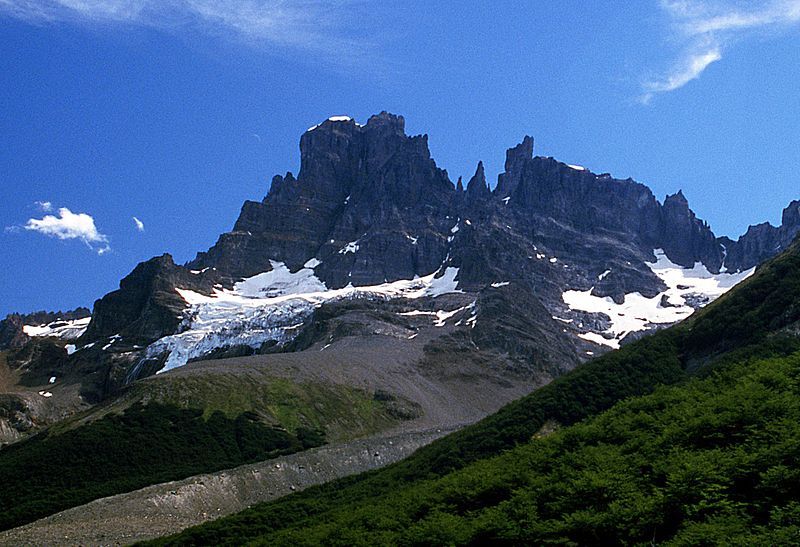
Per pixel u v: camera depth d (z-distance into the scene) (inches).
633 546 2129.7
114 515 5856.3
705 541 1939.0
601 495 2418.8
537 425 5403.5
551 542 2267.5
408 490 3998.5
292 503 5364.2
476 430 5708.7
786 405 2628.0
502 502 2662.4
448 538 2559.1
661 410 3422.7
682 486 2197.3
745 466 2269.9
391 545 2736.2
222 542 4670.3
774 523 1990.7
